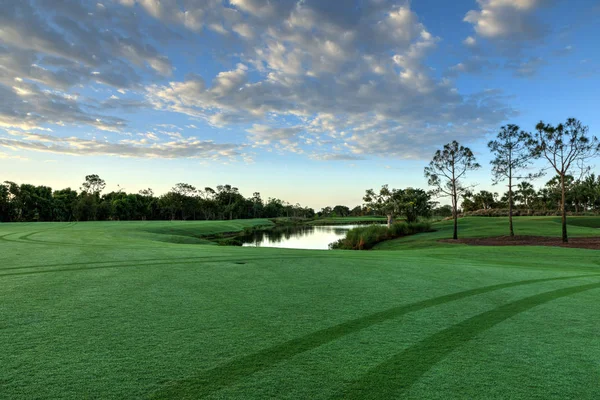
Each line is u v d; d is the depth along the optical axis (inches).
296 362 142.8
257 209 5620.1
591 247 823.1
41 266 355.3
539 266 481.7
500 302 249.8
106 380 123.3
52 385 118.9
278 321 194.1
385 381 128.7
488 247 792.9
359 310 219.9
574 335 183.8
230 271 346.6
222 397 114.3
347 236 1473.9
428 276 346.9
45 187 3302.2
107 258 415.8
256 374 131.2
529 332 187.3
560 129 997.2
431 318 207.5
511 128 1181.7
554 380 132.8
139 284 277.9
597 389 126.3
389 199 2087.8
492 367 143.2
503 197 4158.5
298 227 3260.3
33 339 159.6
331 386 123.8
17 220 3014.3
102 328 175.8
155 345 155.9
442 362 146.8
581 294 280.5
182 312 206.1
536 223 1667.1
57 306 212.2
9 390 114.9
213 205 4665.4
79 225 1660.9
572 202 3469.5
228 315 202.4
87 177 4111.7
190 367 135.4
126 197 3806.6
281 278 317.4
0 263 372.2
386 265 416.2
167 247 580.7
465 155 1279.5
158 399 111.8
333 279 318.7
